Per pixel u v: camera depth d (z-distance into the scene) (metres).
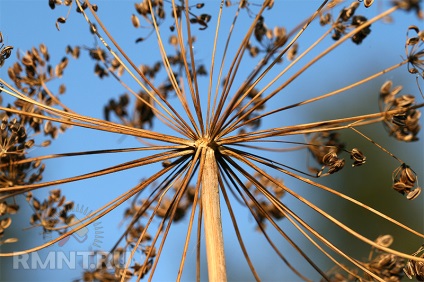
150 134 5.31
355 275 5.42
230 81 5.20
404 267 5.53
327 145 5.85
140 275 5.19
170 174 5.56
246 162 5.27
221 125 5.25
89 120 5.32
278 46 5.18
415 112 5.05
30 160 5.41
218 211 5.07
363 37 5.48
